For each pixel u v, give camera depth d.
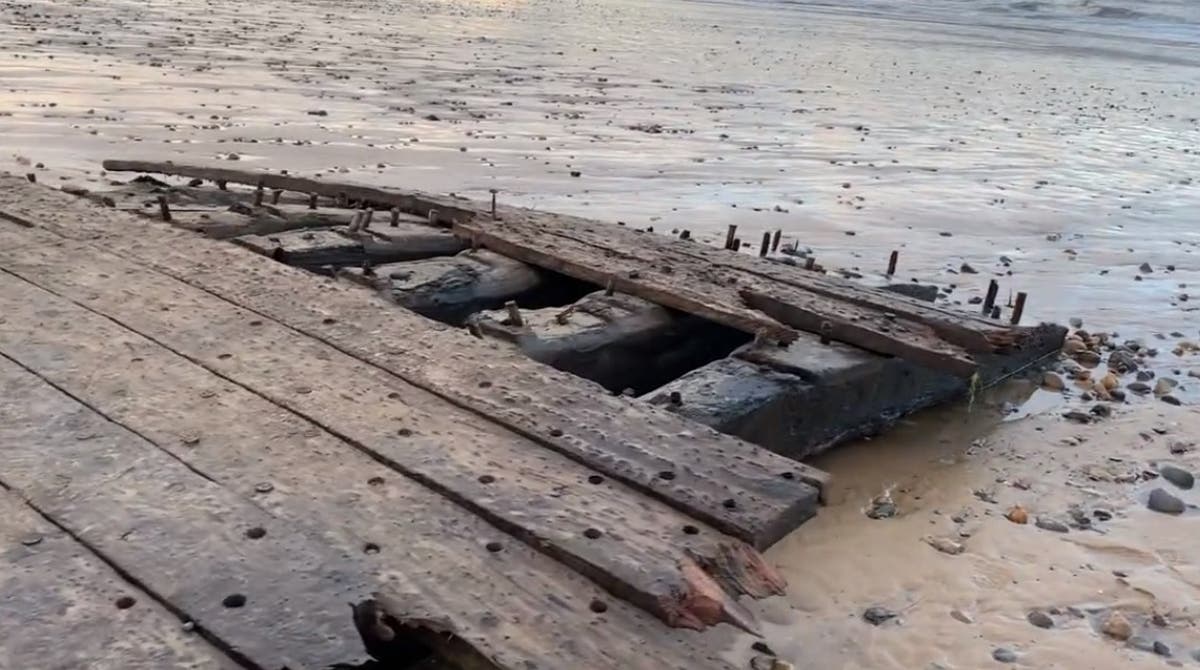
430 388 3.87
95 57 16.73
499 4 40.00
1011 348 5.61
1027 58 34.88
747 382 4.82
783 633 3.76
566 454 3.49
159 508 2.93
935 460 5.36
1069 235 11.22
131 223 5.61
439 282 5.73
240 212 6.67
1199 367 7.26
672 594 2.76
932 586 4.16
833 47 33.75
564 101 17.28
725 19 41.94
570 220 7.29
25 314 4.24
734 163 13.49
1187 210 13.01
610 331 5.24
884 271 9.04
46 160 10.09
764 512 3.21
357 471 3.23
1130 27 50.81
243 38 21.50
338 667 2.39
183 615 2.52
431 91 16.92
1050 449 5.60
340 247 6.05
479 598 2.70
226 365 3.91
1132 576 4.35
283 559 2.74
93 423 3.39
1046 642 3.83
